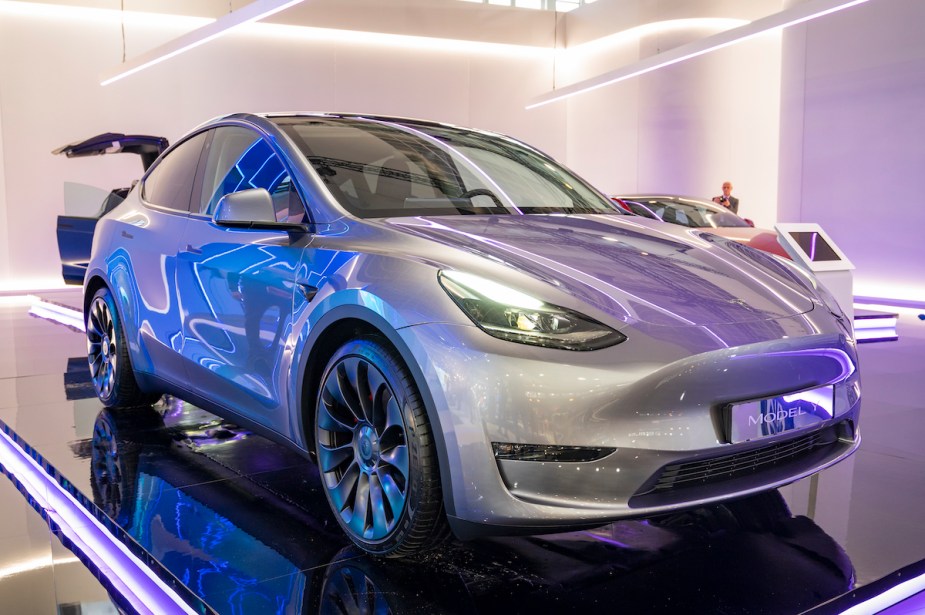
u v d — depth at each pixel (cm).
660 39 1207
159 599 180
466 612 159
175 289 257
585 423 157
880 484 241
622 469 159
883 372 457
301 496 226
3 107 1028
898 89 945
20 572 197
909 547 190
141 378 296
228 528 202
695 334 165
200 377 249
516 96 1355
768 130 1266
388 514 178
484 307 164
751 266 213
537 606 162
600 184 1352
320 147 236
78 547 214
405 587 170
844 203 1019
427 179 236
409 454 169
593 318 165
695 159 1207
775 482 177
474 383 158
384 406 180
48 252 1062
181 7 1099
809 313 190
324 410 193
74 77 1059
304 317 196
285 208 223
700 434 162
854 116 998
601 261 192
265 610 159
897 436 304
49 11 1042
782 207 1106
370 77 1228
